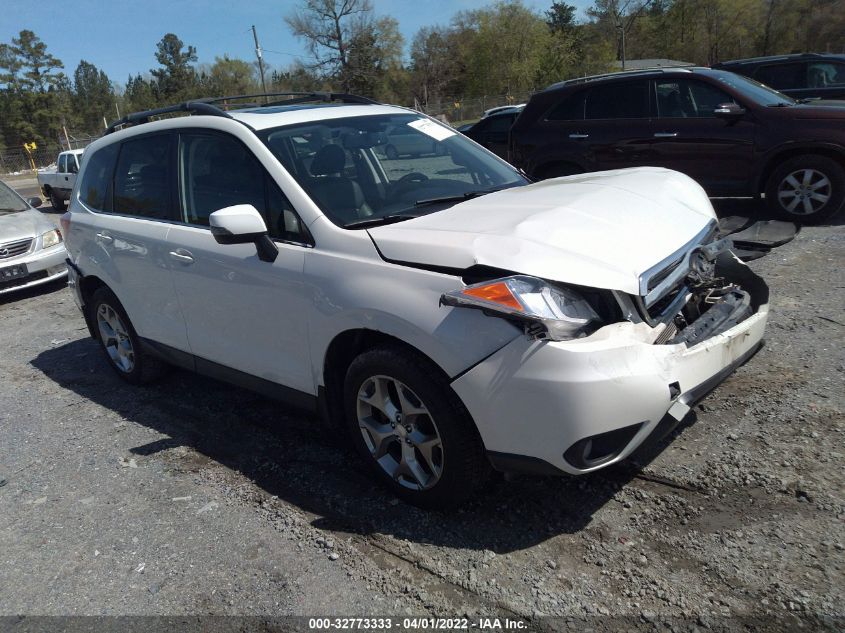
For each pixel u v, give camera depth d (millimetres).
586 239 2789
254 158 3570
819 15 57562
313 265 3162
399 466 3094
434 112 49594
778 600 2363
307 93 4738
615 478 3170
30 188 32781
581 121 8711
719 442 3344
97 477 3779
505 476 2852
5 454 4207
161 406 4652
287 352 3439
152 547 3074
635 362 2541
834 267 5812
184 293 3977
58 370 5691
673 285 2920
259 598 2668
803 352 4211
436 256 2752
